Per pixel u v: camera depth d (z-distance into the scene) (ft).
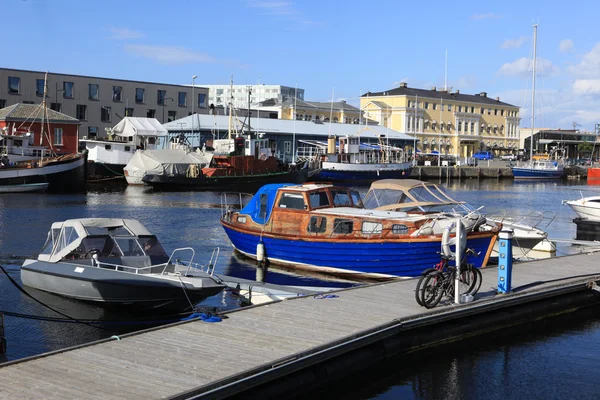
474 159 379.14
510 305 51.42
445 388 40.52
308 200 73.56
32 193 172.96
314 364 38.40
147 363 34.63
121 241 56.90
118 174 221.25
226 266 75.97
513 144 465.47
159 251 57.77
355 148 255.09
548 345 48.88
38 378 32.17
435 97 411.75
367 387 40.50
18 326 50.42
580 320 55.62
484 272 61.82
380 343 43.29
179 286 50.85
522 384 41.34
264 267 75.00
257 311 45.83
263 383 35.19
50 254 57.93
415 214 72.59
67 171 183.42
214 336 39.68
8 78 252.21
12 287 61.36
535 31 309.83
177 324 41.98
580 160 446.60
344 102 406.00
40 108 213.87
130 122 232.32
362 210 72.90
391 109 397.60
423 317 45.09
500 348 48.03
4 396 29.84
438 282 47.83
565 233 117.50
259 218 77.92
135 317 53.83
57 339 47.73
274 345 38.19
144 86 290.76
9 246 87.25
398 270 66.03
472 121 435.53
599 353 47.29
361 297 50.60
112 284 51.83
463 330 48.49
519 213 148.15
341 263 68.95
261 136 245.86
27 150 193.77
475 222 63.62
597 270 63.72
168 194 183.42
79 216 122.01
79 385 31.37
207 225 114.32
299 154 290.15
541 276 60.34
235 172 209.97
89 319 53.11
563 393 40.06
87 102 273.54
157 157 205.36
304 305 47.83
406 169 265.75
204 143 253.85
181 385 31.68
